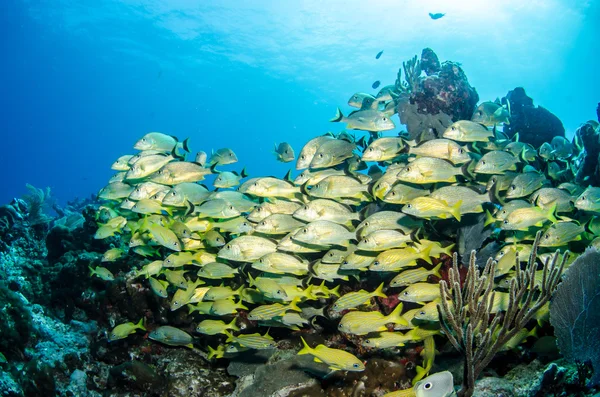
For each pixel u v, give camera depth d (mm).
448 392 909
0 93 28953
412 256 1429
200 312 1723
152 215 1896
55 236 2727
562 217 1562
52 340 1949
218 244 1723
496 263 1443
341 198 1800
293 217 1628
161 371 1730
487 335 1014
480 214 1631
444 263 1617
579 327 1179
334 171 1884
